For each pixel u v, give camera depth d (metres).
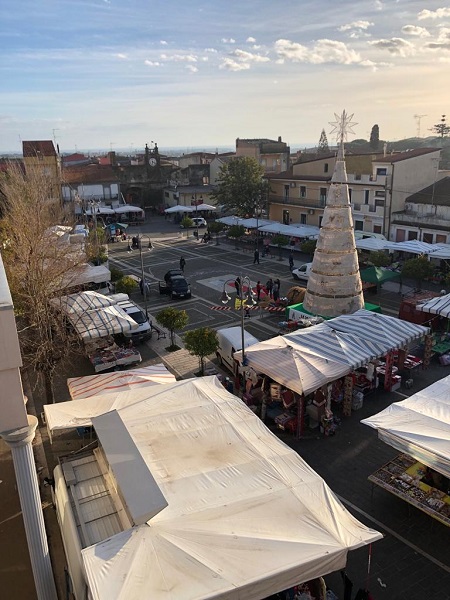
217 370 21.20
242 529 8.45
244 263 40.88
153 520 8.61
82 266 24.09
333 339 17.92
